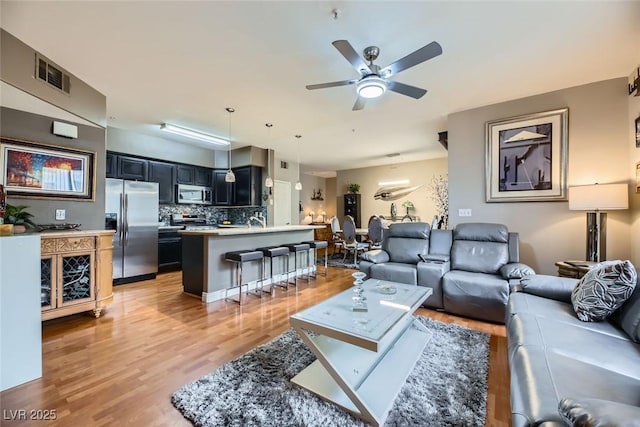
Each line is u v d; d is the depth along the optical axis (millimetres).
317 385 1746
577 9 2014
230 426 1435
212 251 3631
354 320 1782
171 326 2746
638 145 2785
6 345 1767
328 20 2127
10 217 2559
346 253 7066
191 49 2492
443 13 2057
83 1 1901
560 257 3326
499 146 3689
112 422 1469
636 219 2836
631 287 1647
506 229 3363
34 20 2098
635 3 1945
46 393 1707
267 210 6281
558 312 1877
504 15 2078
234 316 3027
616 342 1467
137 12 2021
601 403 768
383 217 8242
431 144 5957
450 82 3129
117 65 2760
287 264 4645
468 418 1488
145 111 3967
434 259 3498
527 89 3312
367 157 7309
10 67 2301
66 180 3193
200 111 3971
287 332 2588
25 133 2904
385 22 2150
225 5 1965
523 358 1335
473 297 2914
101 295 3018
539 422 913
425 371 1925
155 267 4945
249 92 3357
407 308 2035
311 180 10102
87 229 3359
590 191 2811
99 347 2297
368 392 1640
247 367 1974
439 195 6645
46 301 2645
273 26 2191
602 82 3100
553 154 3348
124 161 4875
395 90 2520
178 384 1796
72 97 2955
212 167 6355
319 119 4332
